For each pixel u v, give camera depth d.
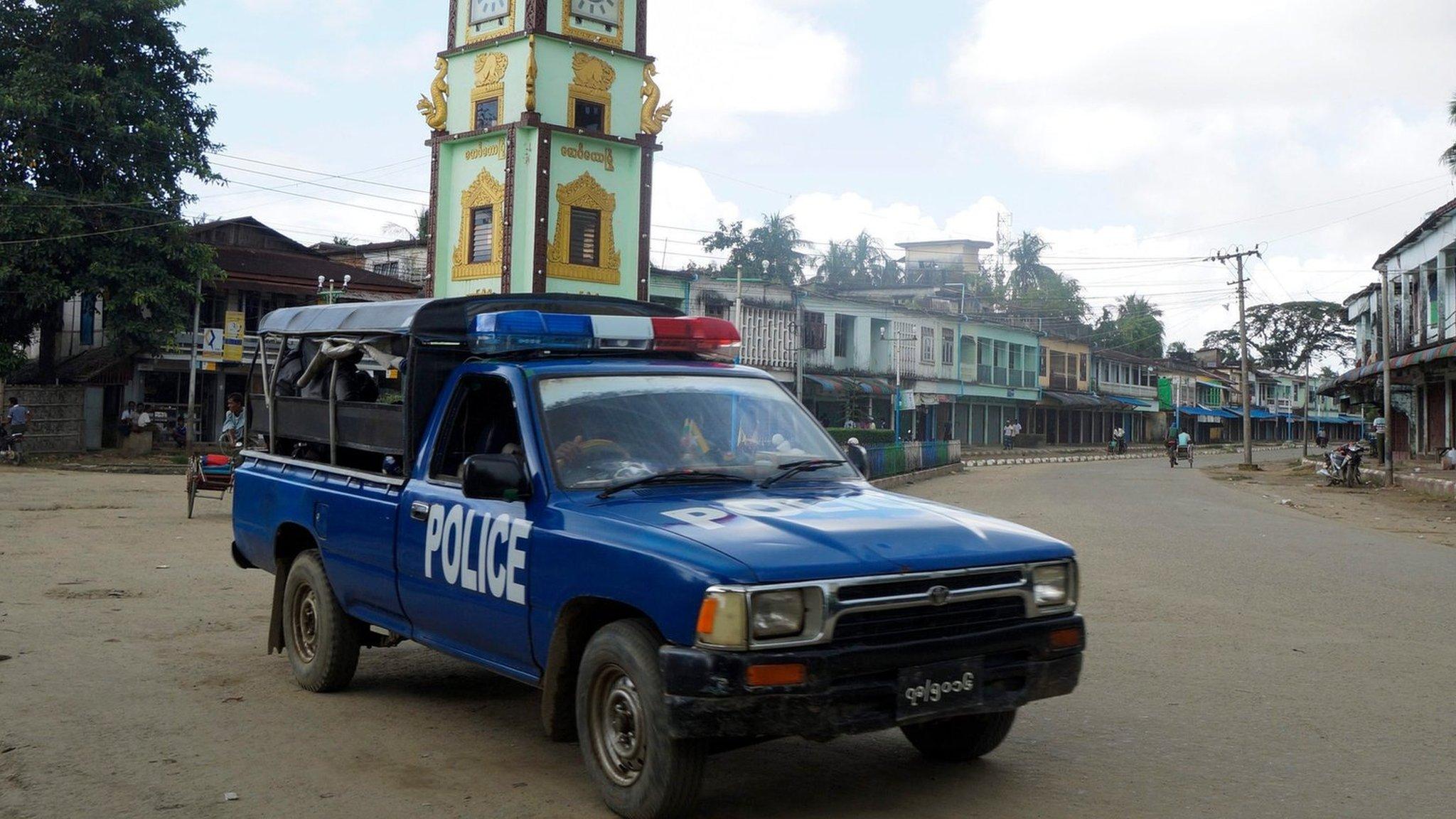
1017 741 5.30
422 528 5.17
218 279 31.53
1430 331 34.47
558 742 4.48
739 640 3.65
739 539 3.90
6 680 6.29
